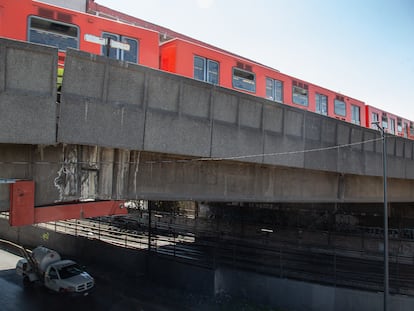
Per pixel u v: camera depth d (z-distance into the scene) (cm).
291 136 1271
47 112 699
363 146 1634
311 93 1903
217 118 1034
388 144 1812
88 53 749
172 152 923
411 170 2008
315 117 1368
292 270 1909
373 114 2567
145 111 861
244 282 1772
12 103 658
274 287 1688
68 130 738
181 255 2162
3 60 644
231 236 2903
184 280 1900
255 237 2791
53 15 959
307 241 2608
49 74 698
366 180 1850
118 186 918
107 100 795
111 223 3200
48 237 2928
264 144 1174
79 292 1777
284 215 2917
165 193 1030
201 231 2947
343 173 1586
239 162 1205
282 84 1702
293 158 1281
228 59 1415
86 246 2569
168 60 1265
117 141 816
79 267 1972
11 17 891
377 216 2869
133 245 2478
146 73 853
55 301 1745
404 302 1480
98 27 1042
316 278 1780
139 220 3347
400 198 2175
